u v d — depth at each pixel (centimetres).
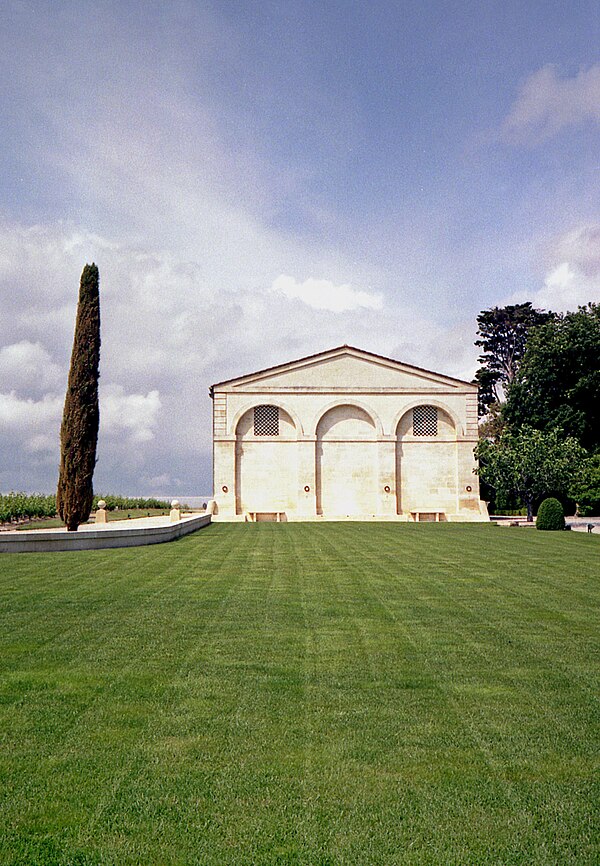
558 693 667
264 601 1119
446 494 3891
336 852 404
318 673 727
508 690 675
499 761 519
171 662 765
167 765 510
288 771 501
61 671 733
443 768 507
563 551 1920
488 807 452
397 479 3888
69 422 2183
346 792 471
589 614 1025
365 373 3928
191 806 453
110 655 794
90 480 2195
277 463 3859
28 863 394
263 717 602
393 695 659
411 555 1805
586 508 3844
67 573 1445
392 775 496
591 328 4028
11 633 897
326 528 3000
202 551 1912
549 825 431
